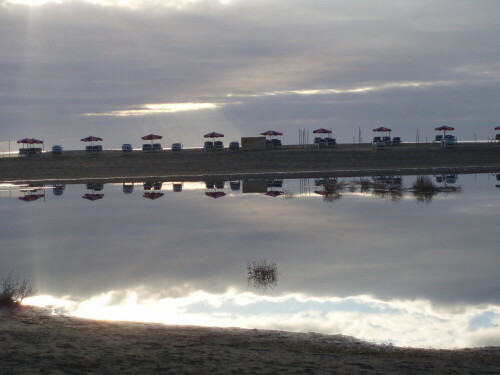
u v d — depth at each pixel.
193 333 10.46
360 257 18.83
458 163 53.56
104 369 7.37
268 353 8.83
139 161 56.03
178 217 28.02
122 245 21.25
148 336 9.95
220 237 22.73
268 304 13.29
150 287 14.99
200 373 7.32
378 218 27.05
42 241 22.20
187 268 17.41
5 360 7.64
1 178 49.81
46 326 10.58
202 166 53.50
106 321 11.30
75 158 58.06
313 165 53.56
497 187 38.47
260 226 25.22
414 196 34.78
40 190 41.47
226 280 15.85
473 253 19.38
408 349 9.60
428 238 22.09
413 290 14.63
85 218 28.05
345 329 11.22
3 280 15.77
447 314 12.39
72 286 15.12
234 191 38.88
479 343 10.31
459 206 30.55
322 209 30.11
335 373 7.53
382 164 53.84
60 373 7.11
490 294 14.17
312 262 18.11
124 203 33.34
